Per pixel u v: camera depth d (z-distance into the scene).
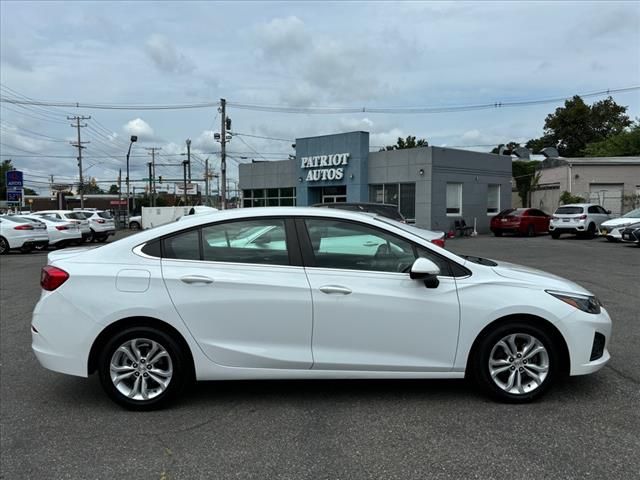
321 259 4.27
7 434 3.88
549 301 4.19
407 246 4.32
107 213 29.19
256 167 33.81
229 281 4.14
